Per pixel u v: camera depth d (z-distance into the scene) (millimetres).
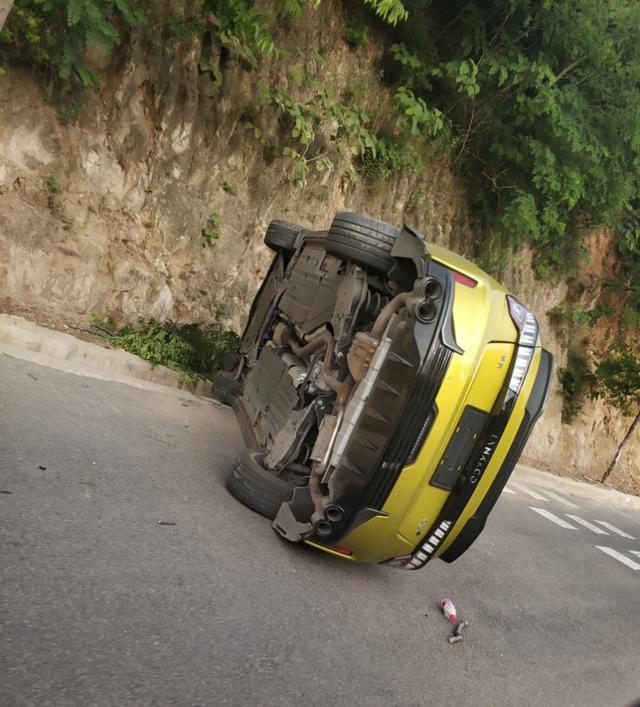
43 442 4594
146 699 2492
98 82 8945
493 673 4211
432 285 4242
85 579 3135
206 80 10383
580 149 13141
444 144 14289
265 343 7543
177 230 10445
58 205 8875
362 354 4480
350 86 12820
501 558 7098
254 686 2898
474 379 4301
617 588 7723
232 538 4305
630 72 13789
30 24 7859
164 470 4965
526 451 17219
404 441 4195
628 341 19031
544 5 12648
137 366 7703
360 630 3953
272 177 11539
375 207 13547
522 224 14047
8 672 2346
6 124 8383
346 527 4301
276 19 11195
